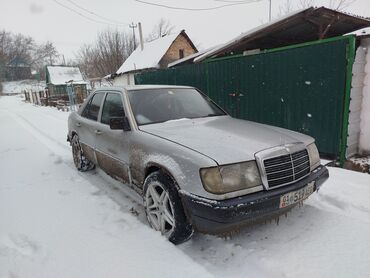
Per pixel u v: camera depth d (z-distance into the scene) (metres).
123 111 3.46
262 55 6.09
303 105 5.43
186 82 8.55
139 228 2.93
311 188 2.72
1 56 69.44
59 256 2.52
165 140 2.79
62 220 3.17
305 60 5.25
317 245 2.61
